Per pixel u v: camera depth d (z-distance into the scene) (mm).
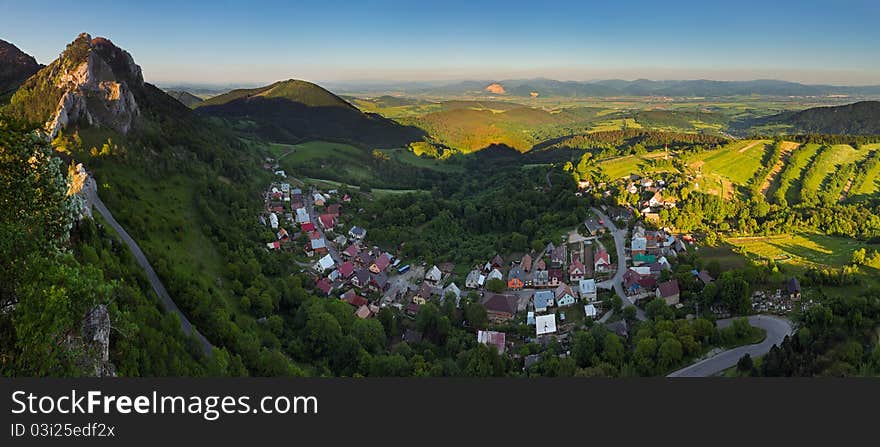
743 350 103438
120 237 102312
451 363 101688
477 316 129250
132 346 54000
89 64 170250
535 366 101750
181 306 91438
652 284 140125
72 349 37688
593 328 112062
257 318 115375
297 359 103938
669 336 101500
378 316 130625
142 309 67750
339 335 109250
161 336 63062
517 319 133250
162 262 96688
